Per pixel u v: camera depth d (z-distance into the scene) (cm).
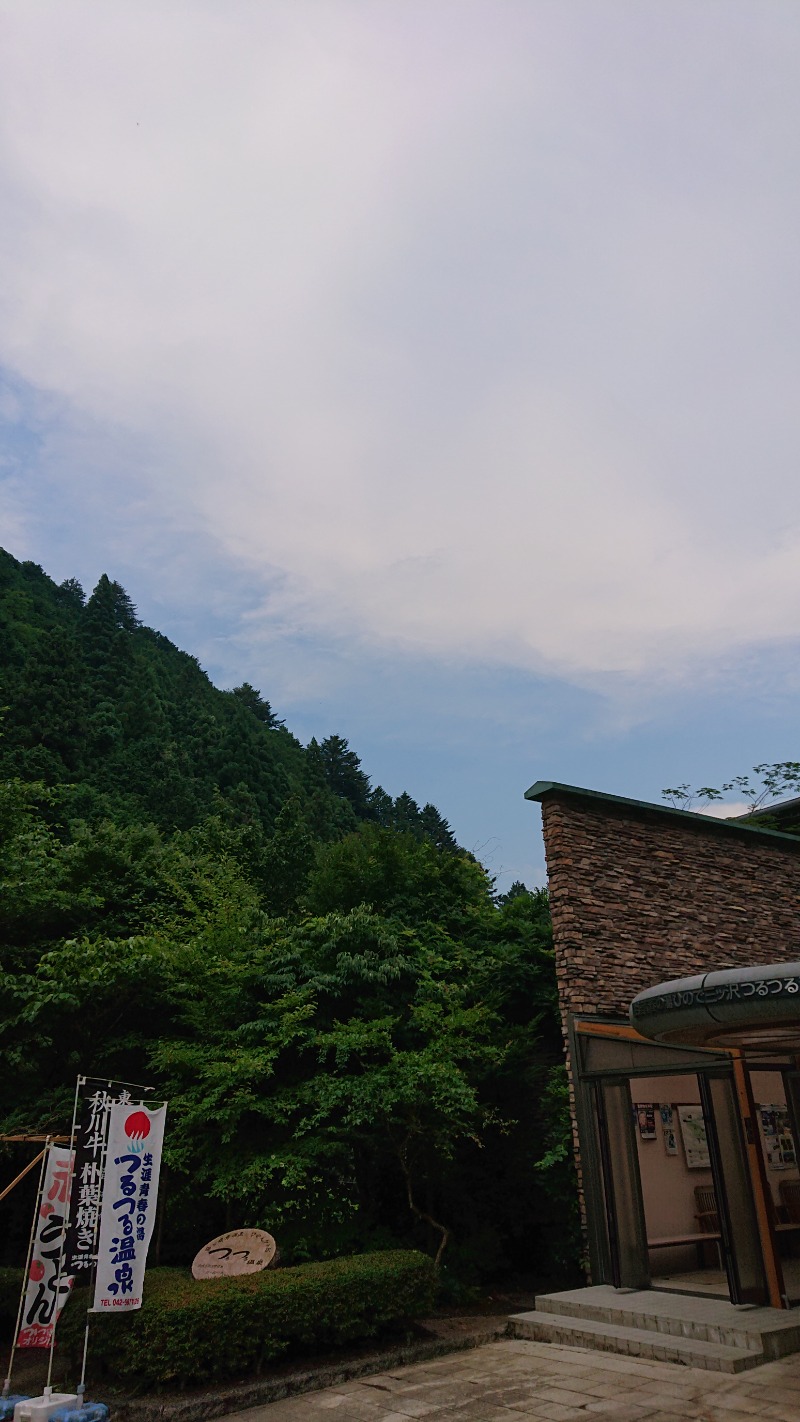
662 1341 741
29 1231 1090
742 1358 681
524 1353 784
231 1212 1019
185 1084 1009
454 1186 1123
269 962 1060
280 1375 715
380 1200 1121
